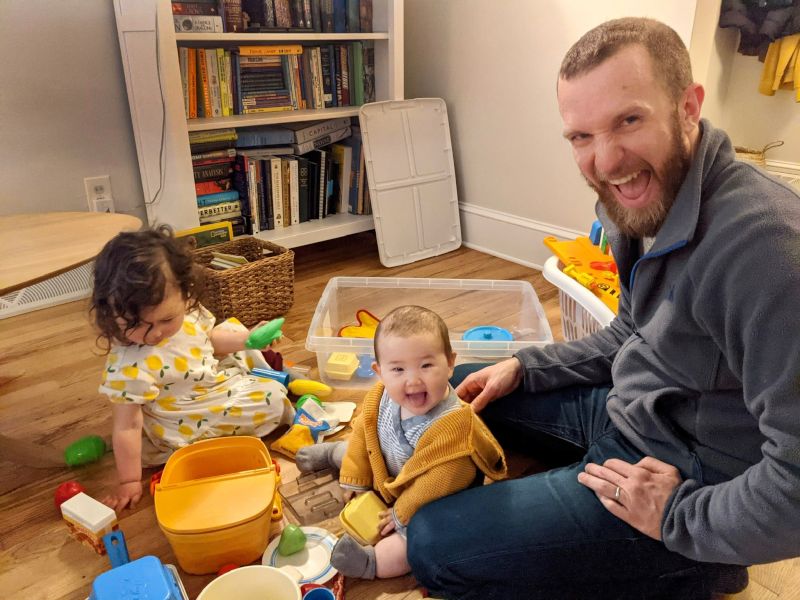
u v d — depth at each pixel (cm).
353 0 263
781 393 75
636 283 100
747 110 234
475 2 258
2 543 124
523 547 97
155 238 133
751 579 114
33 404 169
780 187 81
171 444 144
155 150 229
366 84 279
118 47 226
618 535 97
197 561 116
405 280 209
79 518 117
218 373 153
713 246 82
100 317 129
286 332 210
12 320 216
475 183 287
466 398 139
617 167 87
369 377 179
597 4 217
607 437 111
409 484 118
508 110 260
